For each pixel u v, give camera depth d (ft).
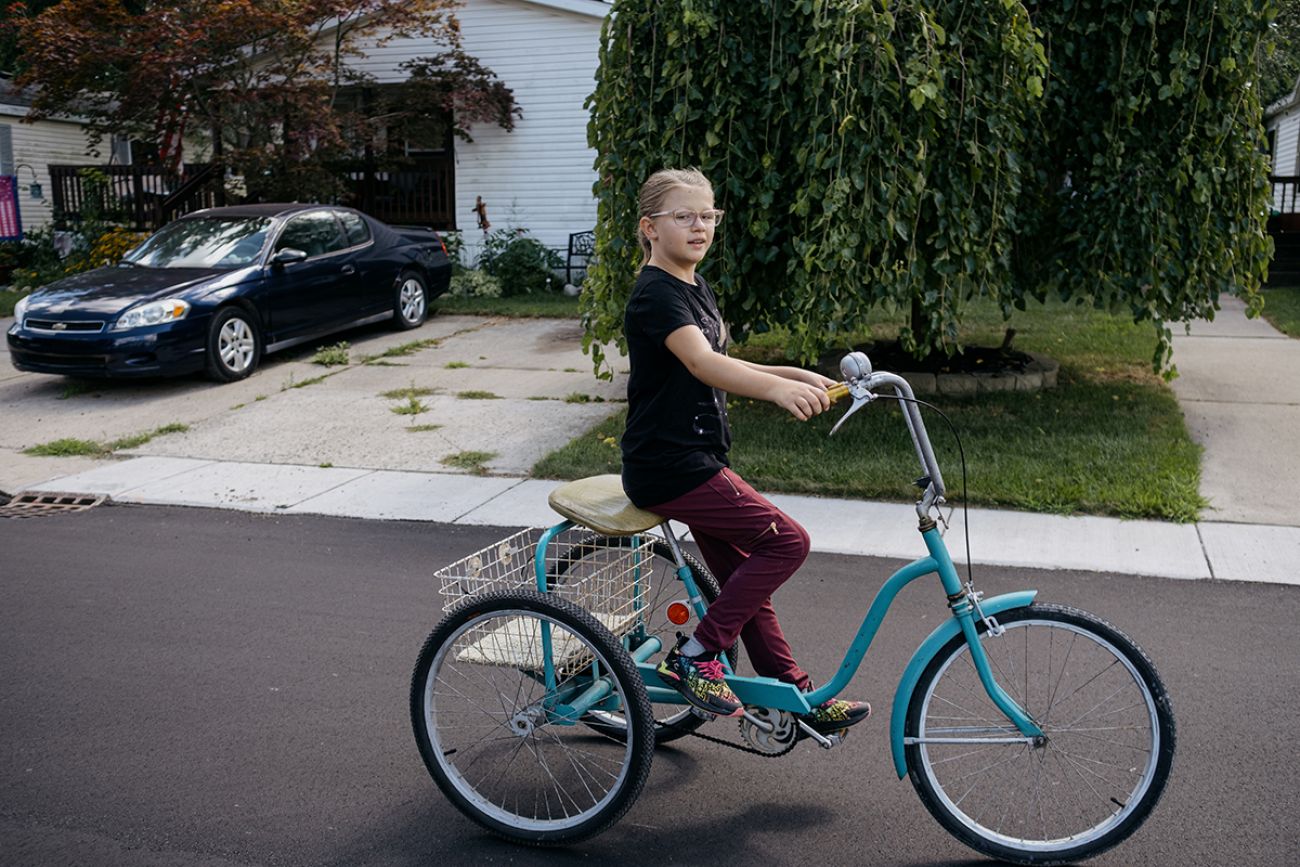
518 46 52.11
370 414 29.14
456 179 54.24
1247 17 24.72
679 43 24.23
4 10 75.05
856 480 21.29
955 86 23.89
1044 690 12.55
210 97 48.42
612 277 25.49
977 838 9.89
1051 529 18.95
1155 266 24.85
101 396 31.94
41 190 67.67
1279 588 16.26
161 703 13.43
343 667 14.42
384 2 48.57
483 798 10.66
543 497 22.03
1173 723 9.41
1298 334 36.04
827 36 22.59
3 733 12.68
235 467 24.80
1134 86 24.79
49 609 16.66
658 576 15.98
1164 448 22.68
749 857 10.10
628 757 9.95
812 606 15.97
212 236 36.17
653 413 9.98
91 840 10.46
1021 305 27.09
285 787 11.46
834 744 10.82
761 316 26.04
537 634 10.66
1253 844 9.96
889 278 23.39
